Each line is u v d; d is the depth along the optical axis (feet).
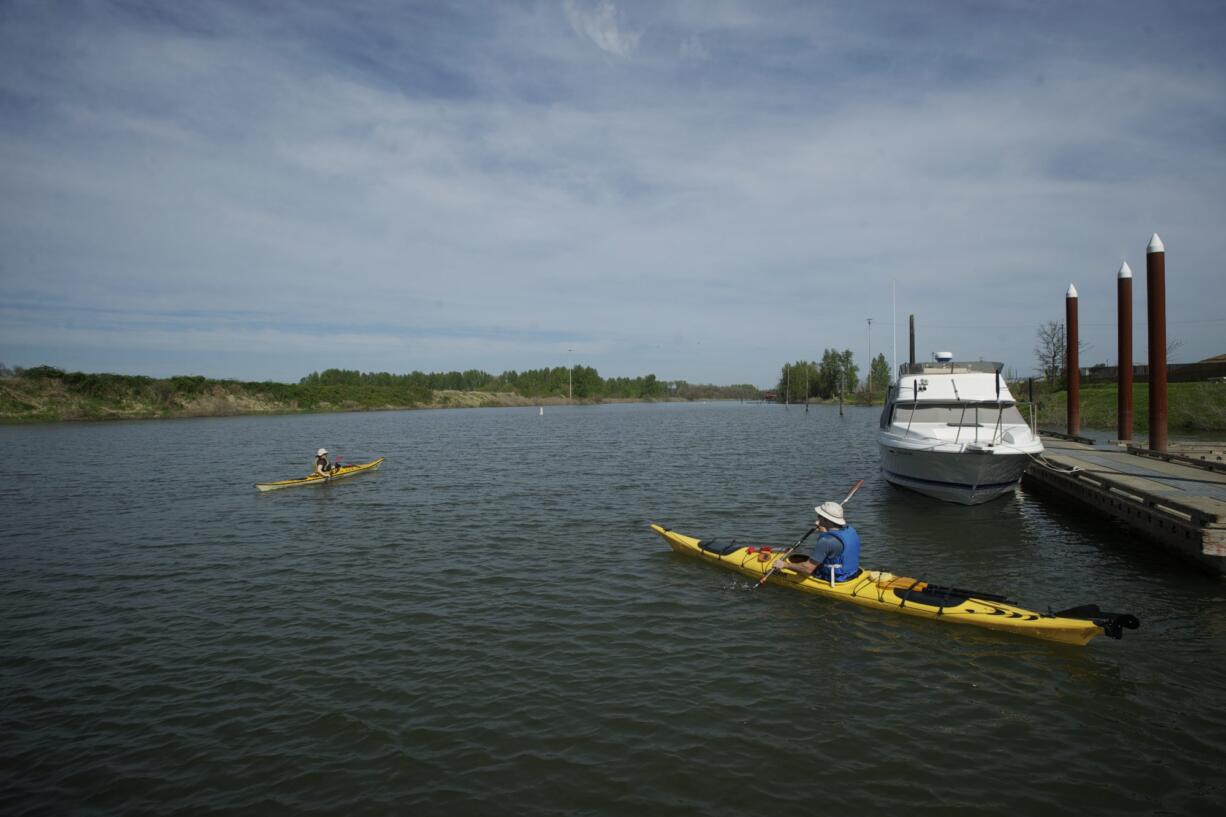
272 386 321.93
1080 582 40.57
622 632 33.32
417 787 21.29
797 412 333.21
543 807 20.30
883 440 67.72
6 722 25.45
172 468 98.53
